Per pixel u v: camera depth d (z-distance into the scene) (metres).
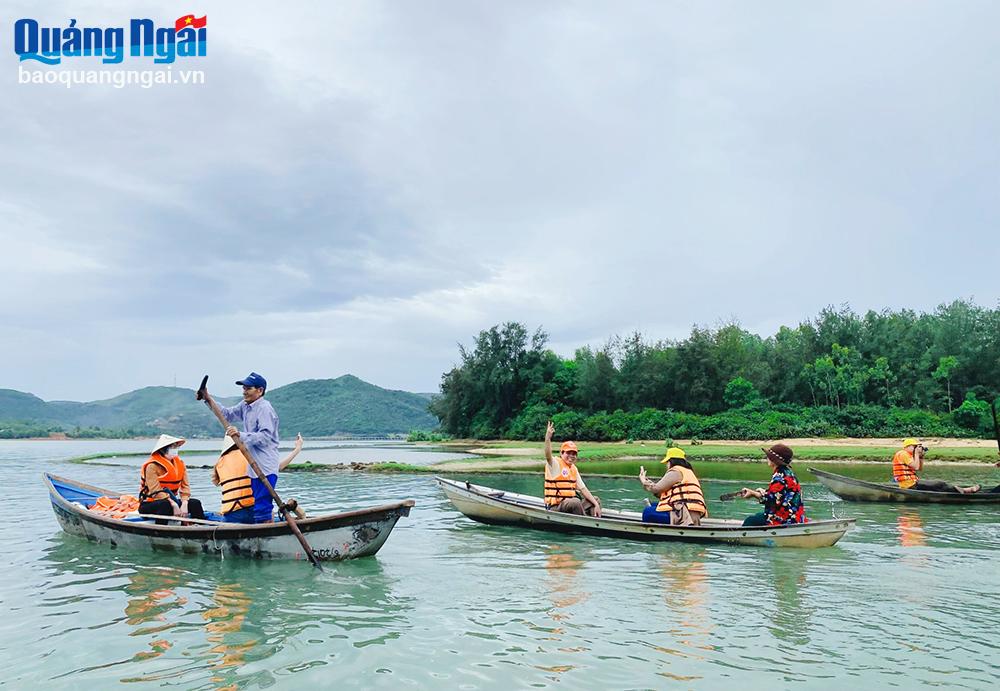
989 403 45.34
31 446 85.75
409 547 10.41
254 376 9.47
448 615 6.60
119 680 4.93
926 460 30.78
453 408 76.56
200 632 6.05
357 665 5.24
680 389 56.16
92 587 7.70
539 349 71.00
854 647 5.67
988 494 16.55
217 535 9.13
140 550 9.84
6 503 16.22
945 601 7.18
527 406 68.75
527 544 10.72
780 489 10.91
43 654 5.48
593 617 6.55
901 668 5.20
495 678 4.98
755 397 53.97
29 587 7.71
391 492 19.19
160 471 10.27
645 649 5.61
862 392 52.94
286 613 6.66
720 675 5.05
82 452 56.06
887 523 13.35
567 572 8.60
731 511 15.34
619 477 25.12
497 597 7.31
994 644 5.77
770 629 6.17
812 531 10.27
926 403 51.28
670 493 11.39
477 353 72.81
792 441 44.06
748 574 8.52
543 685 4.86
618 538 11.17
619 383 61.06
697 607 6.93
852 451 35.38
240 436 9.09
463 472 27.47
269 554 8.98
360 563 9.09
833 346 56.38
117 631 6.09
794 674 5.08
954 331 55.88
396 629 6.14
